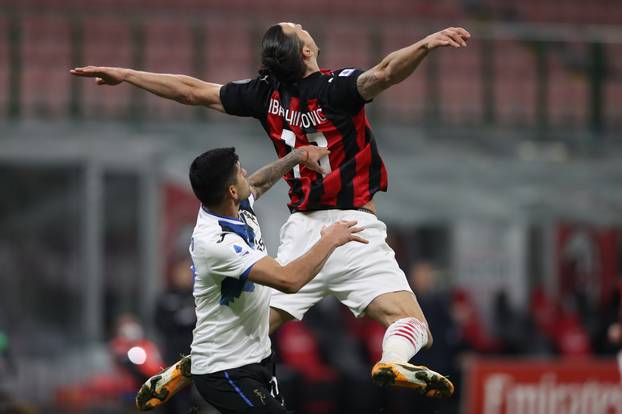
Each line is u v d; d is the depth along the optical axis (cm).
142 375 3806
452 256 5412
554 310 5197
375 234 2075
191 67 6962
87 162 4712
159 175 4778
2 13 5759
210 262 1942
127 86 6450
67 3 6975
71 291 4675
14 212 4709
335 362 4712
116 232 4731
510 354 4866
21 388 4100
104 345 4538
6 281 4666
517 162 5822
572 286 5616
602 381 4075
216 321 1989
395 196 5122
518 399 4022
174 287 3997
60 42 6712
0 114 6078
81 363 4269
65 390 4081
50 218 4728
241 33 7044
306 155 2002
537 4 7881
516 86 7338
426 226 5500
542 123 6812
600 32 6656
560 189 5356
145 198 4747
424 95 7038
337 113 1997
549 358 4906
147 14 6456
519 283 5491
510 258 5484
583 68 7375
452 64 7269
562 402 4050
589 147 6231
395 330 1977
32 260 4694
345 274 2073
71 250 4706
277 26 2031
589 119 6806
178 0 7219
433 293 4381
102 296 4669
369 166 2061
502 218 5034
